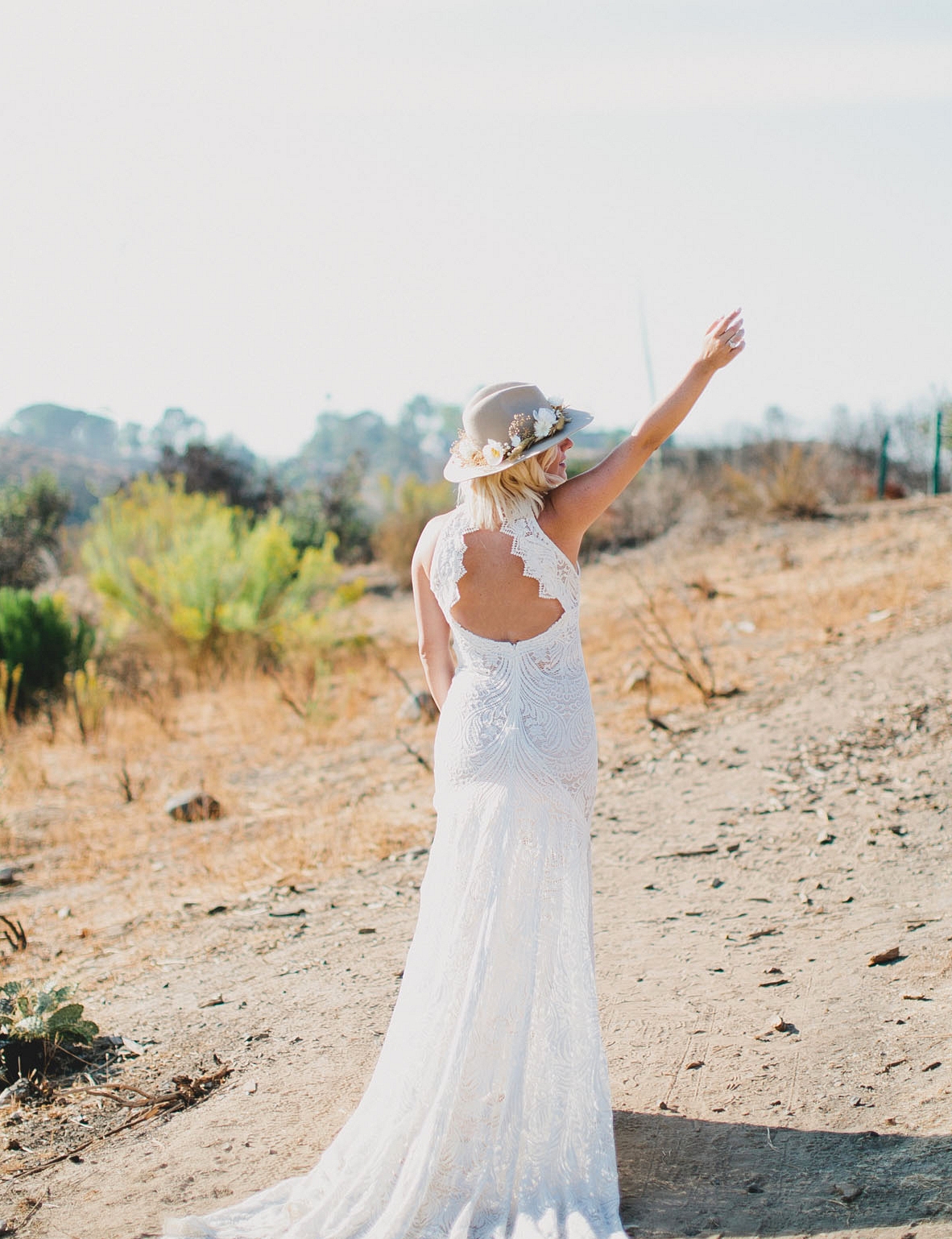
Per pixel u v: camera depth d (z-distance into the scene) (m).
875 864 4.80
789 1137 2.85
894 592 10.23
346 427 133.38
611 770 6.83
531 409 2.81
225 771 8.45
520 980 2.67
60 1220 2.84
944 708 6.76
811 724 7.00
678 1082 3.21
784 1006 3.58
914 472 21.20
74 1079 3.71
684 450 22.47
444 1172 2.58
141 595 12.98
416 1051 2.67
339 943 4.71
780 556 13.73
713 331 2.72
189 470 24.06
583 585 14.98
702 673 8.77
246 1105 3.39
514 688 2.79
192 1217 2.58
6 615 11.77
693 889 4.83
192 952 4.83
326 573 12.93
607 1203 2.56
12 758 9.31
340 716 9.66
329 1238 2.48
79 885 6.14
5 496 26.94
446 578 2.83
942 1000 3.43
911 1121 2.82
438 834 2.85
